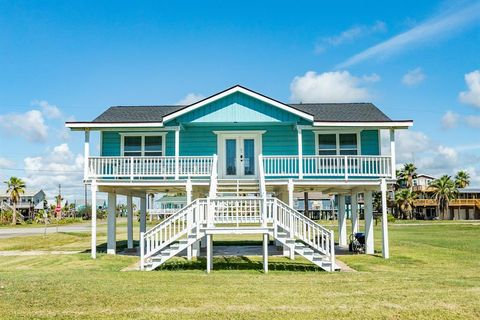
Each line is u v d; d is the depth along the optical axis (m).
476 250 21.31
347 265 16.27
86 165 19.00
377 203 74.00
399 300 9.12
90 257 18.83
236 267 15.63
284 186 20.09
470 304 8.77
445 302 8.94
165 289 10.32
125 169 19.62
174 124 20.05
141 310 8.41
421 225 51.91
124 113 21.69
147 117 20.66
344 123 19.05
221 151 21.33
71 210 98.56
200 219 15.16
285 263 16.56
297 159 20.28
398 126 19.02
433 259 17.84
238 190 19.22
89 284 10.92
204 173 19.00
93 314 8.17
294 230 15.14
